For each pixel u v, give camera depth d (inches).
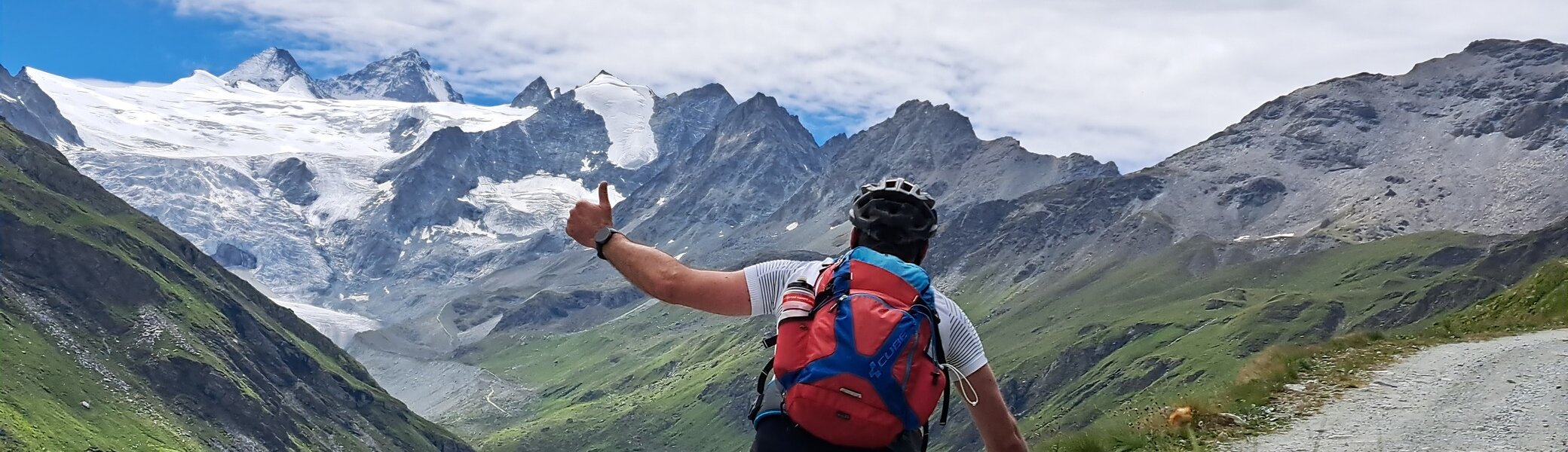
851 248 227.3
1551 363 916.0
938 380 204.8
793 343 207.5
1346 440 647.8
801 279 218.2
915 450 212.1
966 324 215.3
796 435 205.9
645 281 214.7
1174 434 694.5
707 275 217.8
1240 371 989.8
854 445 200.4
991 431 212.7
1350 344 1146.0
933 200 229.0
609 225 221.5
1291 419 727.1
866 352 198.8
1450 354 1015.6
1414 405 753.0
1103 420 800.3
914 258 227.6
